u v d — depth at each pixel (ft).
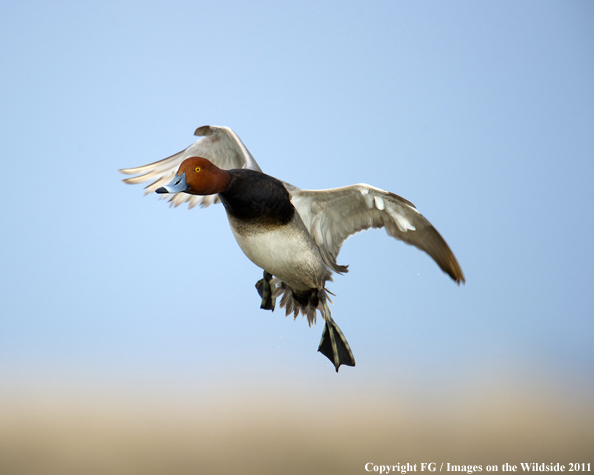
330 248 34.53
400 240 34.09
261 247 31.73
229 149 37.86
